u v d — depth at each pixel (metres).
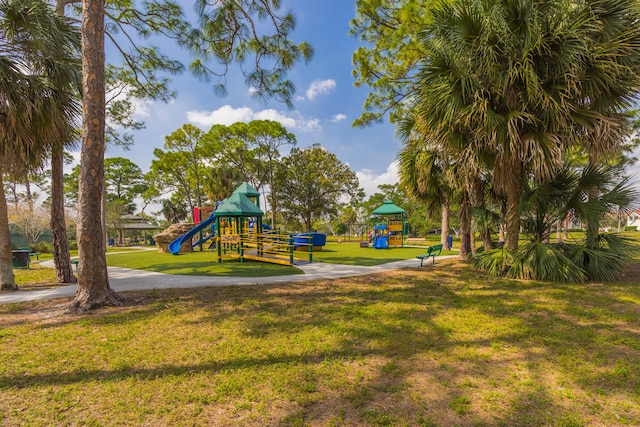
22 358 3.35
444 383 2.74
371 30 10.12
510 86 6.30
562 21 5.73
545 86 6.12
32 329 4.29
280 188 35.53
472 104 6.18
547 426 2.16
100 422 2.26
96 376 2.94
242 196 13.17
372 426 2.17
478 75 6.61
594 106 6.30
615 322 4.19
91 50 5.16
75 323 4.50
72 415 2.35
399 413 2.32
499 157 6.61
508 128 5.89
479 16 6.16
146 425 2.22
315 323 4.36
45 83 6.50
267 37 7.16
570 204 7.26
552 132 6.04
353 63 10.67
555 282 6.70
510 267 7.49
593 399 2.48
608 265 6.86
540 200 7.41
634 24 5.84
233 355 3.36
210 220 17.50
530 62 5.89
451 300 5.51
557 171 6.86
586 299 5.32
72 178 40.62
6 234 6.88
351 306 5.21
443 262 10.97
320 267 10.09
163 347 3.62
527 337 3.73
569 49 5.54
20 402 2.53
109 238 32.66
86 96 5.23
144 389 2.70
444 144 7.09
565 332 3.85
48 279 8.61
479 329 4.02
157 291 6.55
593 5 5.85
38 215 25.70
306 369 3.02
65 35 7.07
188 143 32.12
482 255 8.62
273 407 2.42
